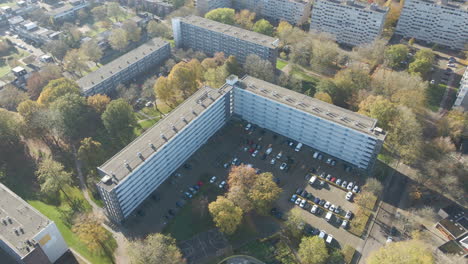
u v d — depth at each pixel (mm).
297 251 180250
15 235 160000
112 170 184500
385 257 158500
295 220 180500
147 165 194375
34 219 166750
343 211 199375
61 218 198750
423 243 173625
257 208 191250
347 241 184250
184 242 185000
